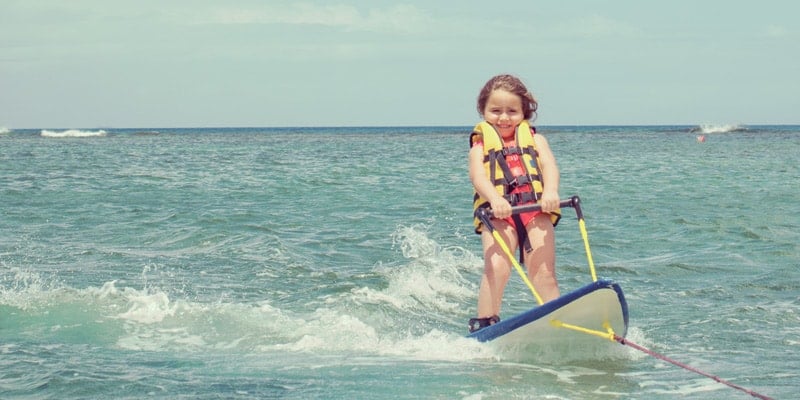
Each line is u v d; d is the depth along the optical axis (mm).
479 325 5555
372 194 17672
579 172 26078
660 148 48000
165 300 6914
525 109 5812
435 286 8055
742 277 8531
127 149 46156
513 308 7078
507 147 5648
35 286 7770
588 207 14938
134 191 18047
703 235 11477
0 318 6348
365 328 6191
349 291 7707
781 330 6250
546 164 5617
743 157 35750
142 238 10969
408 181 21594
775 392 4578
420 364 5148
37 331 5984
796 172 25219
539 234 5520
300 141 69000
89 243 10539
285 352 5496
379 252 9961
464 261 9383
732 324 6441
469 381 4742
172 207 14797
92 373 4867
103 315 6484
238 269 8789
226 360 5246
